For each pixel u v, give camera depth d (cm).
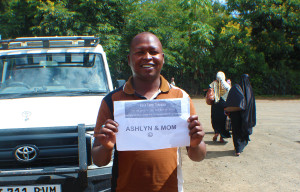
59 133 305
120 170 201
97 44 472
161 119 191
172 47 2161
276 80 2388
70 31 1741
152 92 209
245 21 2317
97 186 294
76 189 283
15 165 299
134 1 2106
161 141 191
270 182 485
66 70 437
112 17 1992
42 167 299
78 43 474
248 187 465
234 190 454
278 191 448
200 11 2192
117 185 202
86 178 285
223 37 2275
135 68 203
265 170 545
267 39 2341
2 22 2306
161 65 207
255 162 595
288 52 2389
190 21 2172
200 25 2119
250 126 635
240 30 2384
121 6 2022
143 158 195
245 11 2336
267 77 2384
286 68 2431
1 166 298
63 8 1786
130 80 209
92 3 1852
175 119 191
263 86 2402
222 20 2370
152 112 191
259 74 2405
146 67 201
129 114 190
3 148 298
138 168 195
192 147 199
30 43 462
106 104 206
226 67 2328
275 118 1158
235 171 543
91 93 409
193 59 2291
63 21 1742
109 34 1906
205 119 1150
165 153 198
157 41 206
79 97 383
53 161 303
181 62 2242
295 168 554
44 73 430
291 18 2256
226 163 592
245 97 634
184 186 471
